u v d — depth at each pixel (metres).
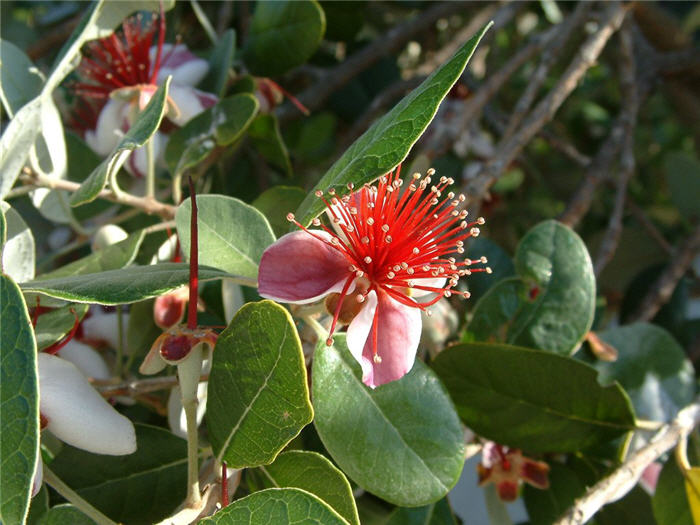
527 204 0.36
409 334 0.12
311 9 0.21
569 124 0.39
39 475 0.12
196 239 0.12
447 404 0.14
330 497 0.13
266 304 0.11
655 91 0.33
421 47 0.33
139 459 0.14
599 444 0.17
